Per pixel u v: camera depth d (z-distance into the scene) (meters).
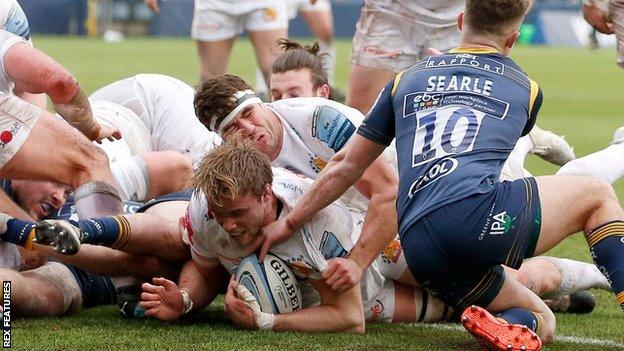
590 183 14.47
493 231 13.91
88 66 67.50
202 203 15.05
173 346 14.15
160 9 117.00
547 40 127.62
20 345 14.09
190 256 16.41
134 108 20.58
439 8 24.20
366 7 24.86
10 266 15.97
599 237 14.34
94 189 16.25
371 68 24.97
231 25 33.69
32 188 17.14
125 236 15.66
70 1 112.38
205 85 15.91
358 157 14.87
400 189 14.55
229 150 14.42
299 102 16.25
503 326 13.76
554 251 22.53
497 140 14.30
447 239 13.98
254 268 15.02
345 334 15.14
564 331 16.39
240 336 14.80
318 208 14.84
